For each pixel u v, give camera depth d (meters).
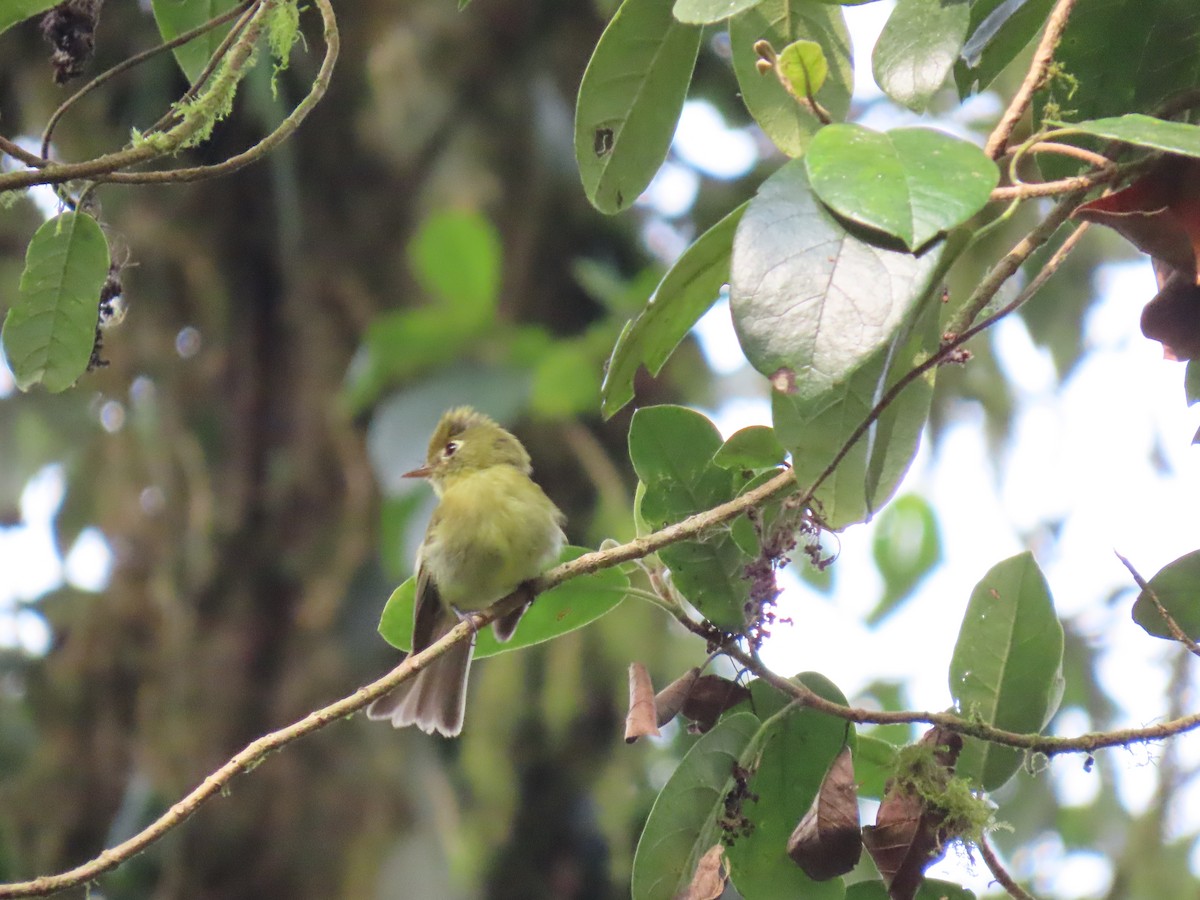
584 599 6.01
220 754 12.05
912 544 12.65
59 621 12.88
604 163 5.54
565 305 12.81
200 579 12.46
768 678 5.24
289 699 12.01
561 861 11.63
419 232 12.31
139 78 11.34
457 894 11.13
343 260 12.68
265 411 12.75
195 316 12.72
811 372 3.75
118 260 5.88
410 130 12.50
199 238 12.62
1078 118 5.39
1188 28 5.20
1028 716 5.28
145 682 12.41
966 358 5.01
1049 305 10.91
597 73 5.36
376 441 10.53
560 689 11.22
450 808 11.55
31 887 4.67
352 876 11.41
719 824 5.20
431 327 10.71
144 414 12.83
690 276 5.02
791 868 5.35
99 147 11.50
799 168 4.02
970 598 5.36
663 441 5.54
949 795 5.06
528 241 12.68
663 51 5.33
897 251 3.81
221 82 5.18
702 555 5.46
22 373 5.44
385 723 12.00
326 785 11.84
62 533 13.12
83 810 12.30
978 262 9.63
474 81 12.63
